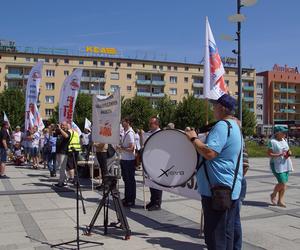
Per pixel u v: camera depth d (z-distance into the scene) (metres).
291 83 109.12
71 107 12.64
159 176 5.36
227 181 4.29
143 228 7.00
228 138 4.28
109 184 6.55
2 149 14.34
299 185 12.98
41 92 85.75
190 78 98.25
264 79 107.44
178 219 7.70
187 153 5.20
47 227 7.02
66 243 5.95
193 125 59.16
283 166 9.15
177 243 6.09
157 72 95.44
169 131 5.26
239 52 13.13
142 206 8.98
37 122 18.34
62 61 87.94
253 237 6.50
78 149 12.20
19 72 86.25
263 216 8.12
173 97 96.75
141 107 65.00
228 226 4.40
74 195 10.37
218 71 7.06
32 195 10.38
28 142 17.89
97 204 9.16
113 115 7.89
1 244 6.00
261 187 12.38
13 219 7.63
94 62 90.81
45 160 17.77
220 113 4.56
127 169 8.88
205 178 4.38
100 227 7.02
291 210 8.73
